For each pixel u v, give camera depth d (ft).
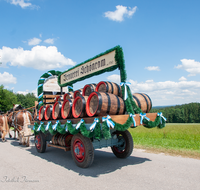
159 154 20.15
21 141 31.55
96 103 14.71
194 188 11.01
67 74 26.25
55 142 20.77
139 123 15.81
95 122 13.70
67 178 13.50
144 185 11.67
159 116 17.54
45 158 20.72
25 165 17.70
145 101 17.79
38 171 15.56
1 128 37.37
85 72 21.53
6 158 21.01
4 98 138.21
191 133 32.22
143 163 16.83
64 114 19.17
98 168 15.79
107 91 16.33
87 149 15.20
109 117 13.44
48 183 12.62
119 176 13.53
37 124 24.40
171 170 14.42
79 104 16.80
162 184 11.73
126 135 18.57
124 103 15.87
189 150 20.83
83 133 14.57
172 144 24.62
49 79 29.27
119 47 16.21
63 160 19.43
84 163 15.56
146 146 24.32
